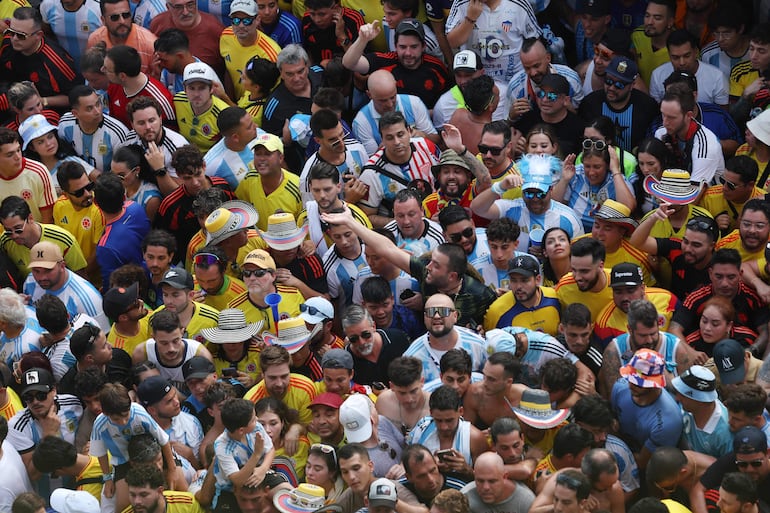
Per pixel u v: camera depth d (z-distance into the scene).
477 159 36.25
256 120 40.66
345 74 40.53
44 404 30.67
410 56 40.41
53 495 28.56
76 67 43.78
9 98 40.41
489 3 41.19
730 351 30.00
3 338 33.62
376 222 37.66
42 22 43.31
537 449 29.41
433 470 28.06
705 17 41.69
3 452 30.16
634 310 30.41
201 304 34.00
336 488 29.56
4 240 36.75
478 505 27.91
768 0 40.50
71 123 39.41
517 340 31.22
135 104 38.09
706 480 28.28
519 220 36.00
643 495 29.42
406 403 30.03
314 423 30.31
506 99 41.03
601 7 41.91
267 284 33.66
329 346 33.50
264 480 28.80
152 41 42.34
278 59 39.88
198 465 30.98
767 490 27.95
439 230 35.53
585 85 40.94
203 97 39.81
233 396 30.34
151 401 30.30
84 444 31.30
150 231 36.59
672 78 38.97
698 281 34.50
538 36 41.59
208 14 42.75
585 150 36.62
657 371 28.75
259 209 37.69
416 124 40.06
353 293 35.38
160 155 37.75
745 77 40.31
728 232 36.31
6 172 37.38
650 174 36.38
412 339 33.88
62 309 33.19
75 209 37.31
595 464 27.16
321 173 35.00
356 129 39.88
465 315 33.12
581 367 31.06
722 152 38.06
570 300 32.91
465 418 30.25
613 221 34.16
